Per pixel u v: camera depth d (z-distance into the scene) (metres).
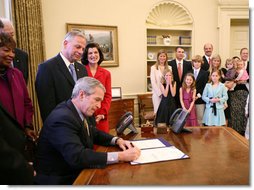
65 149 1.25
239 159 1.31
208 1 5.33
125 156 1.30
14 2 3.40
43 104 1.87
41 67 1.90
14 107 1.77
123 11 4.86
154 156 1.37
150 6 5.04
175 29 5.29
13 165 0.87
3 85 1.74
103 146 1.60
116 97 4.63
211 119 3.39
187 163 1.27
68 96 1.91
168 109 3.38
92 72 2.42
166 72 3.44
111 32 4.79
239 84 3.90
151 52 5.36
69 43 1.91
